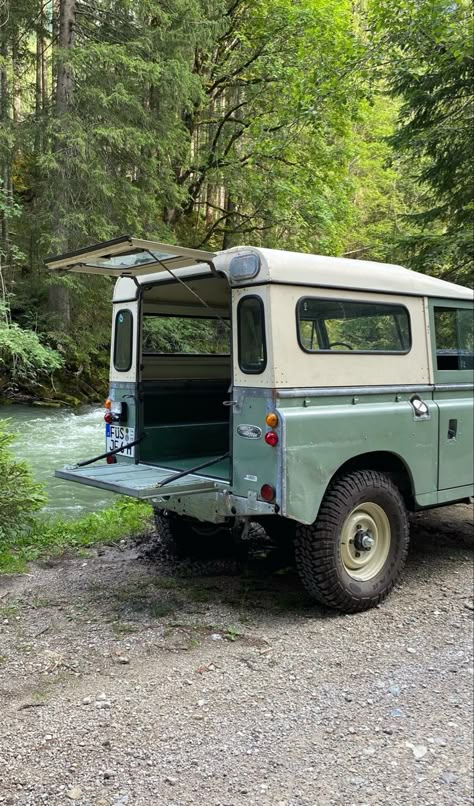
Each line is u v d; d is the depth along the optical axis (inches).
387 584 172.6
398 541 176.6
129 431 201.2
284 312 153.3
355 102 527.8
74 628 157.2
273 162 781.9
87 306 692.7
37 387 656.4
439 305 193.6
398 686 131.0
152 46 651.5
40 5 645.3
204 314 219.1
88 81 621.6
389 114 1061.1
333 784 101.0
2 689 127.5
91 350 698.8
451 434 193.3
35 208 650.8
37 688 128.1
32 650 144.6
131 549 224.5
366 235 1178.0
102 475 175.0
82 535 239.9
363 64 400.8
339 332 165.9
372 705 124.0
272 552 219.1
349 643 149.9
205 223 967.6
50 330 650.2
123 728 114.0
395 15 356.8
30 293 670.5
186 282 186.7
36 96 685.9
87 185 610.2
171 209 833.5
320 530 159.9
